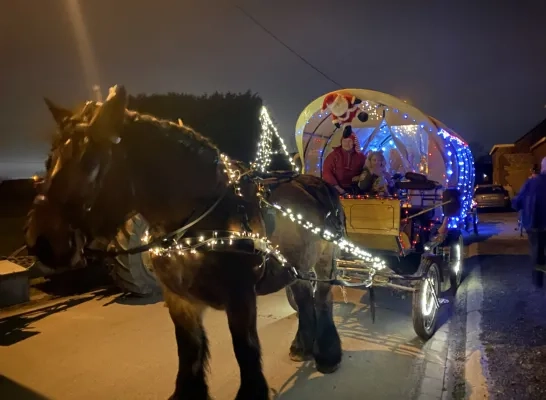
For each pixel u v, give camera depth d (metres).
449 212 6.23
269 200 3.90
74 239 2.79
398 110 6.61
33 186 2.98
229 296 3.30
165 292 3.61
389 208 5.87
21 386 4.52
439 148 6.86
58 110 3.10
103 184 2.90
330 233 4.24
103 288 8.17
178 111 16.58
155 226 3.28
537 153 32.31
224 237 3.21
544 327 5.55
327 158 7.14
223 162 3.44
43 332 5.97
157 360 5.08
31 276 6.96
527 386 4.10
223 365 4.89
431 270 5.58
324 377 4.59
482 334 5.42
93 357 5.18
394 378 4.55
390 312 6.57
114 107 2.77
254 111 16.70
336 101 6.90
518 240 12.95
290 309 6.80
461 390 4.28
